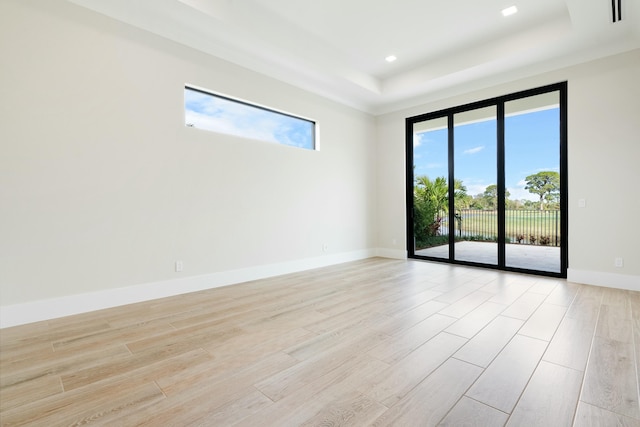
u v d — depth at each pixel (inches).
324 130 198.1
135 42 120.9
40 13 101.7
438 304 117.2
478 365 71.4
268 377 67.2
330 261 202.2
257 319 102.9
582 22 123.3
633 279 134.6
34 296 100.4
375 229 238.2
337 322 99.7
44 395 60.8
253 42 138.6
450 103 196.4
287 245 176.4
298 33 150.2
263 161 164.9
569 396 59.3
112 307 115.2
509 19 138.3
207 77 141.3
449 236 203.2
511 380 65.1
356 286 145.6
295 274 173.0
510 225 178.2
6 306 95.8
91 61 111.3
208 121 147.8
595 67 143.6
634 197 134.8
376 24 143.4
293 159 179.8
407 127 221.0
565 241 155.9
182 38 132.5
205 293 134.6
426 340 85.3
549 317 101.9
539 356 75.4
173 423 52.5
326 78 177.0
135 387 63.6
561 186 156.5
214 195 144.7
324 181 198.4
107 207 114.7
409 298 125.4
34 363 73.6
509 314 105.3
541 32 140.7
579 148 147.9
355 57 174.7
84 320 101.7
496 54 155.1
